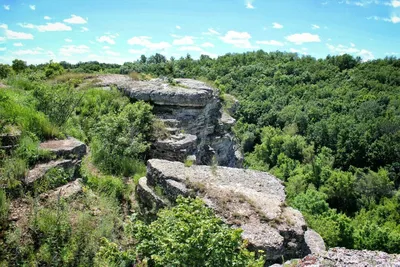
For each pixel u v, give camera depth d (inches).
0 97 326.3
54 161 270.7
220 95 649.0
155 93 482.0
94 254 207.3
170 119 462.6
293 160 1838.1
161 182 292.0
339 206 1592.0
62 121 374.6
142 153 397.7
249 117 2284.7
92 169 337.7
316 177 1641.2
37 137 292.8
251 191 288.2
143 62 1702.8
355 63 2780.5
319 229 589.0
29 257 196.7
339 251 220.7
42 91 385.1
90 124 421.7
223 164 595.5
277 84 2534.5
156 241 188.2
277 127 2171.5
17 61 729.6
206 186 279.1
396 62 2684.5
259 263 171.0
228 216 247.4
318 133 1993.1
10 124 290.2
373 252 218.5
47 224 212.5
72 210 236.1
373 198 1551.4
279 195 296.4
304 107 2181.3
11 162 244.5
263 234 233.3
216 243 166.6
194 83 577.9
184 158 394.9
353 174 1781.5
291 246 238.7
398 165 1750.7
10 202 224.1
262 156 1968.5
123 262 194.2
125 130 390.6
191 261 166.1
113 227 239.0
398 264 201.8
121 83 555.5
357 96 2202.3
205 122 525.7
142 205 294.8
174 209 201.0
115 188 297.0
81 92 491.5
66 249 204.8
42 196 238.4
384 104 2097.7
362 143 1828.2
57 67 679.7
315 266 201.3
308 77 2578.7
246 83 2583.7
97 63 1413.6
